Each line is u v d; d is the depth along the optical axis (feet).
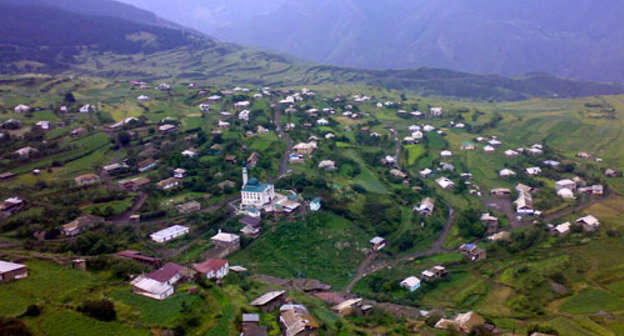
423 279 389.60
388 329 282.15
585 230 463.42
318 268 398.21
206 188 510.99
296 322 256.93
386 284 371.56
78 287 255.70
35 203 440.45
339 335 257.34
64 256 311.06
